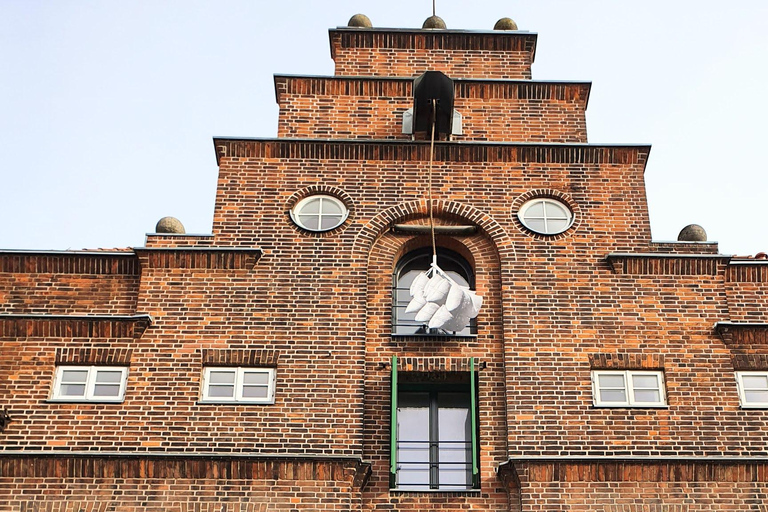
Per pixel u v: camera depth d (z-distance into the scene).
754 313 21.48
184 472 18.92
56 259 21.56
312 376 20.09
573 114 24.30
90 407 19.69
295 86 24.31
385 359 20.69
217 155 22.69
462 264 22.22
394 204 22.16
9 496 18.69
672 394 20.05
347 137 23.77
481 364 20.64
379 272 21.62
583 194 22.38
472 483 19.92
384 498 19.48
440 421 20.61
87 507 18.64
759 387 20.28
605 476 19.03
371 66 25.38
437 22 26.67
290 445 19.39
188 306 20.75
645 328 20.72
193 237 21.64
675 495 18.92
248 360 20.22
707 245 21.89
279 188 22.30
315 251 21.47
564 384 20.12
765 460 19.14
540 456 19.22
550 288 21.14
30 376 20.02
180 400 19.78
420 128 23.27
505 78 24.83
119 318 20.42
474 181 22.48
